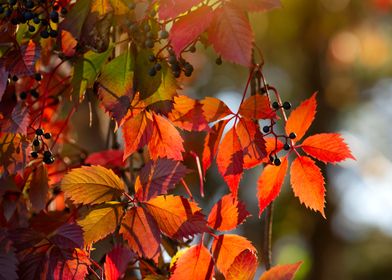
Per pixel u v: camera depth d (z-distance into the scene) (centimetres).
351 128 828
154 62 252
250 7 247
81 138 324
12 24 255
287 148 257
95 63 256
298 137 257
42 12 255
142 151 276
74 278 249
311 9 748
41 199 264
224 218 257
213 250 257
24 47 254
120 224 257
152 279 257
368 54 812
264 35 748
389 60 826
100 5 254
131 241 251
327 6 751
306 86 827
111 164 277
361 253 1034
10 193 264
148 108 253
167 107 252
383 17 780
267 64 797
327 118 831
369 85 867
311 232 865
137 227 252
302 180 257
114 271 251
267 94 258
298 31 762
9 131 256
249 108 256
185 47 246
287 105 257
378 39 796
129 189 273
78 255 250
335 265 909
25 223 265
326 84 827
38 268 249
